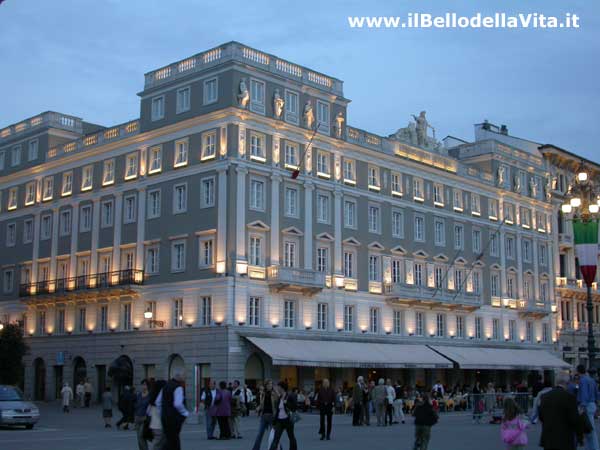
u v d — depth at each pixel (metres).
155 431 18.80
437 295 70.81
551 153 88.94
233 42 57.72
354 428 40.31
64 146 70.94
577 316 91.19
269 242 57.75
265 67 59.53
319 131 62.78
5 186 76.38
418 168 72.12
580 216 34.41
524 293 83.31
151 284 60.16
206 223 56.97
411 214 70.81
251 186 57.25
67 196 69.06
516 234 83.19
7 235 75.06
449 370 72.56
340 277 62.69
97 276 64.00
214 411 32.88
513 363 74.56
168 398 18.08
